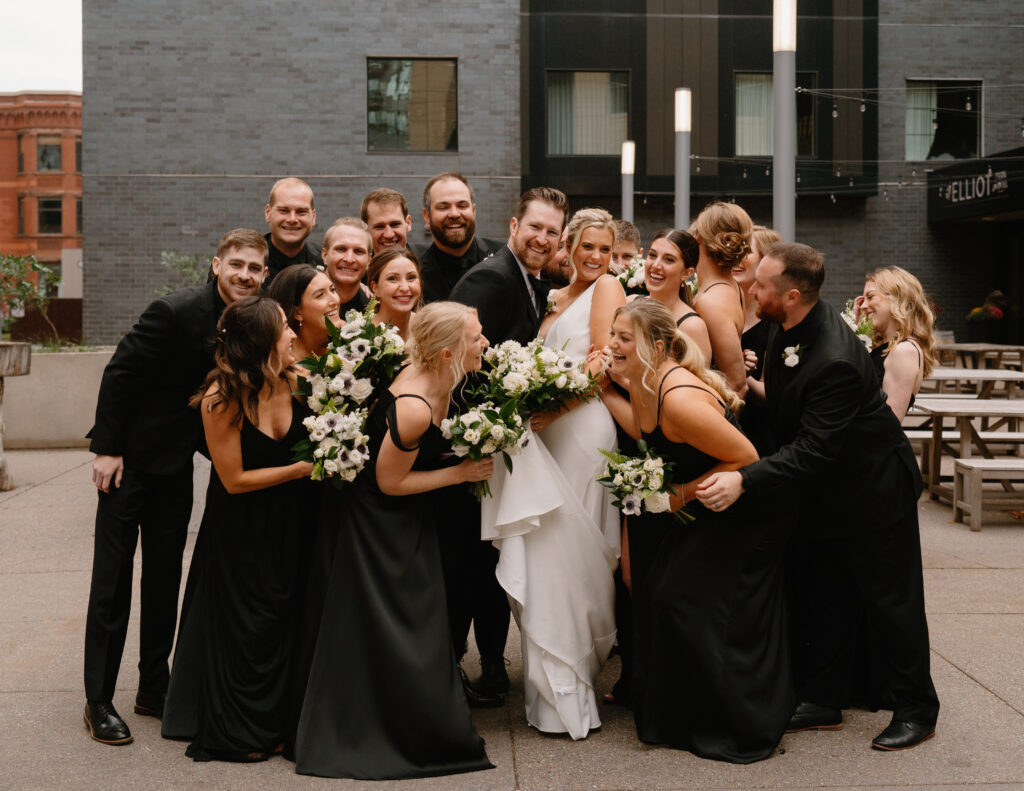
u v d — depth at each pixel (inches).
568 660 149.3
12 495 355.9
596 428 153.6
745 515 143.0
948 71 740.7
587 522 150.9
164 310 152.7
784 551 147.3
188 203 712.4
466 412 154.3
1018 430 415.2
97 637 151.8
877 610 147.9
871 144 735.7
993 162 660.7
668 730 145.9
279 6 709.3
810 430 141.5
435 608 143.1
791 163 285.0
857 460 146.7
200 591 151.2
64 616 213.6
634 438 152.1
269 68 711.1
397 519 144.0
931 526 300.7
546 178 727.1
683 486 143.8
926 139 747.4
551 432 156.0
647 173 729.6
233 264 153.6
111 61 705.0
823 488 149.0
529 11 719.7
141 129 708.0
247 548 144.3
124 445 154.7
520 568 148.9
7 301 613.6
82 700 167.0
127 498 154.3
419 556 144.0
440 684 139.9
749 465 139.9
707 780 135.3
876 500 146.4
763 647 143.7
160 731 154.2
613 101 733.9
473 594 165.3
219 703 143.6
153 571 159.2
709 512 144.3
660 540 150.6
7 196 1879.9
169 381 155.8
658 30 726.5
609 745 148.1
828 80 732.7
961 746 145.8
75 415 472.4
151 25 704.4
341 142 717.3
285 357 142.9
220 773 139.2
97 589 152.5
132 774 138.8
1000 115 743.7
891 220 748.6
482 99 722.2
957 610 212.8
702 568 143.6
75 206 1878.7
